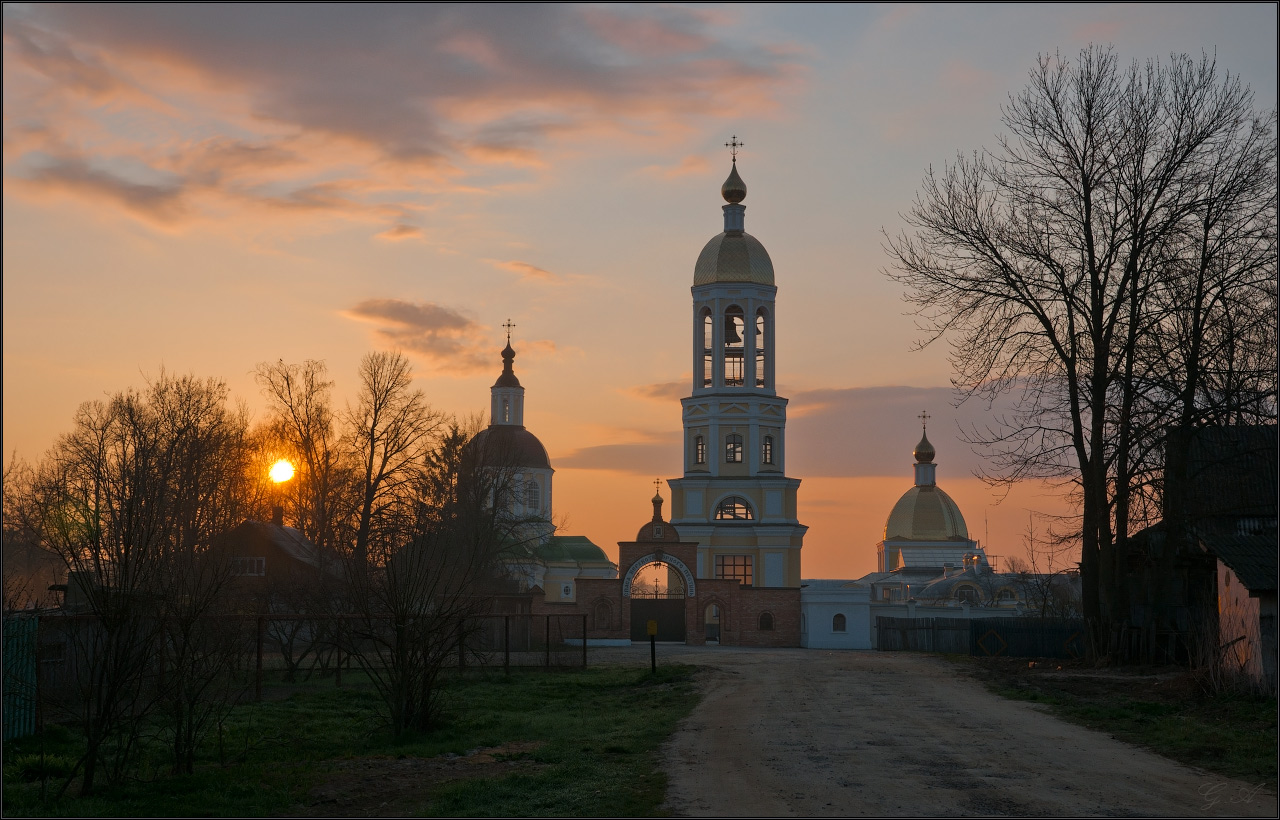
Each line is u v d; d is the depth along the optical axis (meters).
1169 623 35.44
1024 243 37.44
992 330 37.84
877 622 64.50
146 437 55.22
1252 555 27.89
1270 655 26.19
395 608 21.52
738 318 85.06
